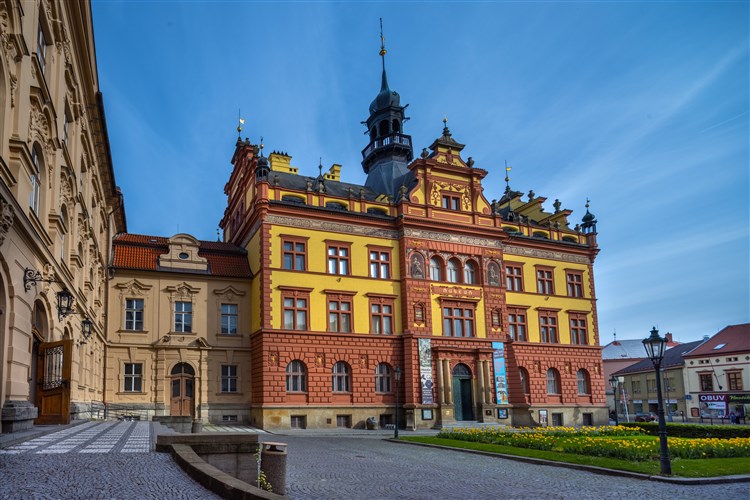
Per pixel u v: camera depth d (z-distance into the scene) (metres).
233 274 48.19
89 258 32.59
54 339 22.45
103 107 31.84
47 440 16.88
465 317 52.53
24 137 17.20
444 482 18.92
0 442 14.63
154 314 45.78
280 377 45.03
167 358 45.19
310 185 53.22
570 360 59.09
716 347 81.25
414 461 24.86
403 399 48.78
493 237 55.53
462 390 51.28
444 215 53.44
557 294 60.31
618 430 38.25
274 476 14.58
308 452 28.02
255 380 46.09
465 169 55.19
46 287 20.41
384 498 15.92
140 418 41.91
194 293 47.06
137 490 10.20
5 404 16.23
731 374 78.00
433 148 56.00
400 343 49.81
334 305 48.34
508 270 58.22
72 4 24.42
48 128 20.56
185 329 46.41
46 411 21.84
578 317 61.03
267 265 46.34
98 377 39.50
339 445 32.53
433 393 49.06
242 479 14.28
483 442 32.44
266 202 46.97
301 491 16.73
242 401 46.66
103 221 41.41
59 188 22.59
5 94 15.78
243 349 47.44
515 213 64.06
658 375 20.73
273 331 45.41
